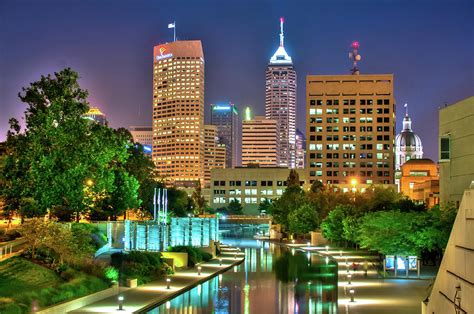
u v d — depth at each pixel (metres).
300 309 66.62
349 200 174.38
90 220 116.81
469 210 35.56
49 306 57.34
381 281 85.44
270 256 136.12
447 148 123.50
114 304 63.84
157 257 93.88
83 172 77.81
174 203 182.50
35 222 69.56
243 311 66.00
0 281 58.97
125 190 108.81
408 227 87.44
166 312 64.19
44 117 75.50
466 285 35.41
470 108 116.31
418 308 63.34
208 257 119.31
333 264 114.38
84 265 72.56
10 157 78.31
